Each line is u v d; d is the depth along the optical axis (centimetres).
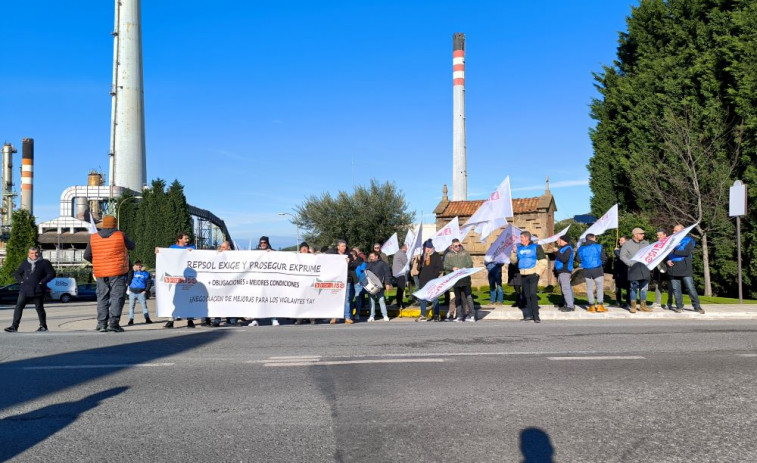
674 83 2689
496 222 1630
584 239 1666
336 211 4794
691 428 484
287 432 476
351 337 1000
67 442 455
